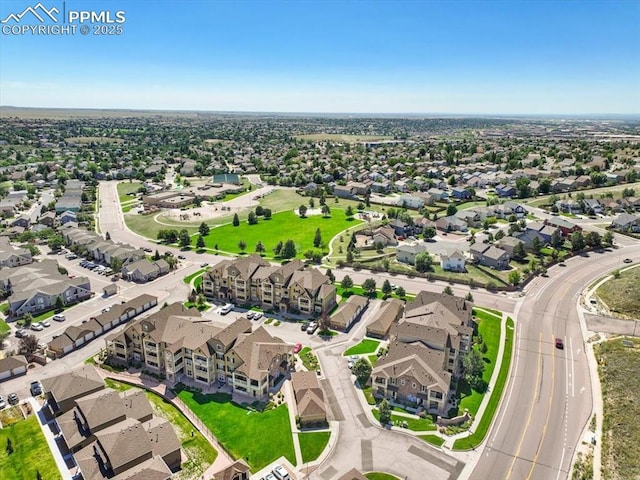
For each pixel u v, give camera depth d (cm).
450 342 8519
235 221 19075
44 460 6531
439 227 18050
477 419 7394
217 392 8162
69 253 15600
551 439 6950
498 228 17912
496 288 12400
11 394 8044
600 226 17588
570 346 9600
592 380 8450
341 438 6969
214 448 6838
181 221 19925
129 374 8738
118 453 6019
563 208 19912
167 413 7681
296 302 11181
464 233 17525
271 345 8581
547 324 10519
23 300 11131
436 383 7581
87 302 11906
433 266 14088
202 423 7306
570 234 16225
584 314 10950
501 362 9019
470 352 8556
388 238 16062
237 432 7119
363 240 16800
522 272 13400
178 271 14188
